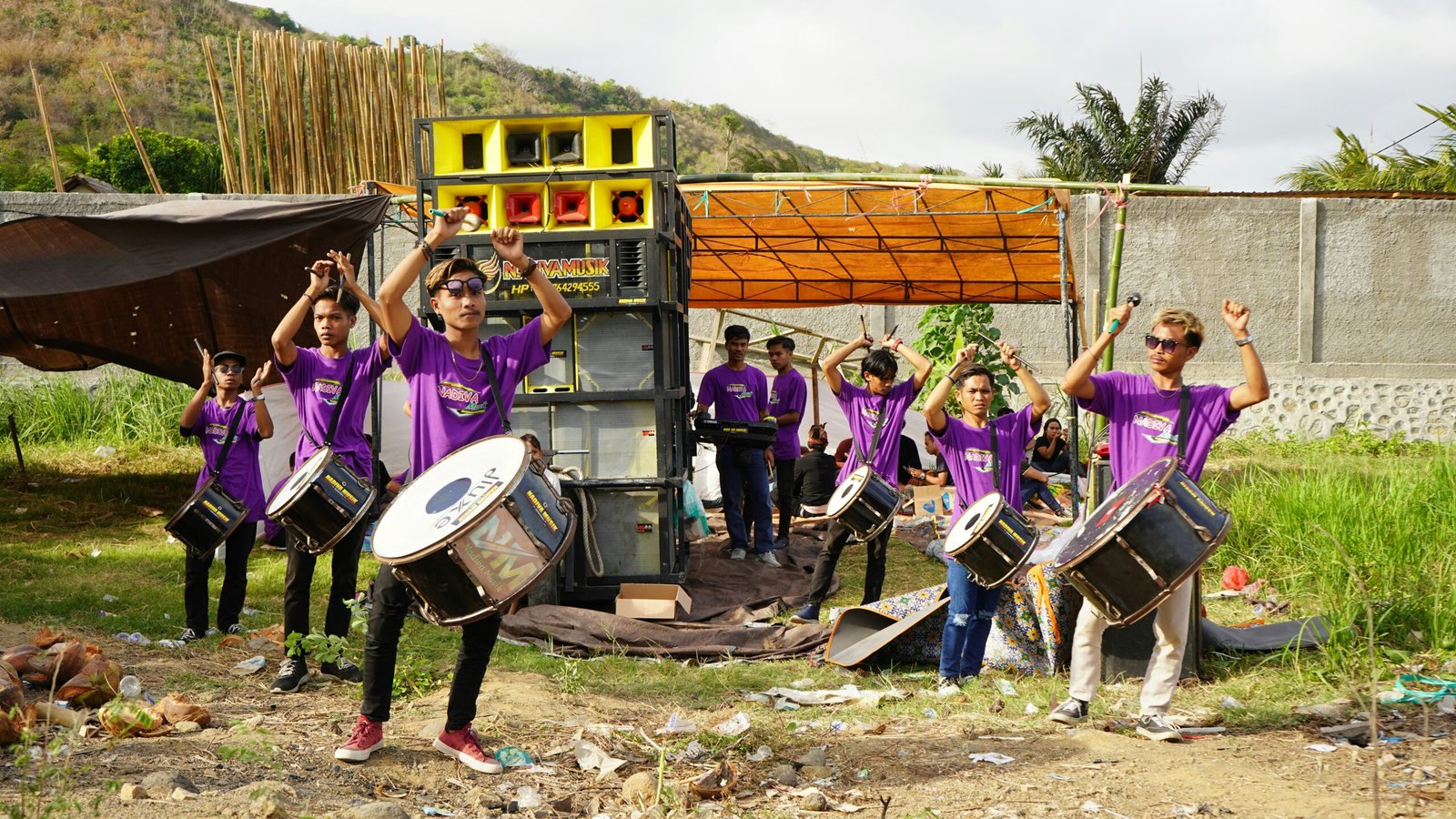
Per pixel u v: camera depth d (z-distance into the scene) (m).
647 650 7.13
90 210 15.13
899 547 10.93
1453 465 9.15
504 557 3.88
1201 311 18.16
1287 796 4.20
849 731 5.27
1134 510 4.59
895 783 4.47
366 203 10.17
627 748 4.86
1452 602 6.64
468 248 8.48
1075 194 17.92
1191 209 18.05
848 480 7.57
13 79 54.03
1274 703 5.63
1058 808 4.11
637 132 8.52
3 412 14.55
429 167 11.06
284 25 69.94
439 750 4.58
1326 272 18.20
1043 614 6.50
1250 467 12.77
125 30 60.72
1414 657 6.31
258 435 7.22
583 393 8.52
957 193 10.28
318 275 5.81
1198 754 4.80
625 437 8.61
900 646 6.88
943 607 6.64
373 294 10.62
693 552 10.38
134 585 8.49
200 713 4.88
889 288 14.73
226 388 7.23
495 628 4.50
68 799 3.65
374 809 3.67
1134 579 4.64
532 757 4.68
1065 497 12.76
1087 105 28.95
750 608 8.62
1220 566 8.72
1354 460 13.65
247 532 7.19
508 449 4.13
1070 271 11.12
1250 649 6.48
